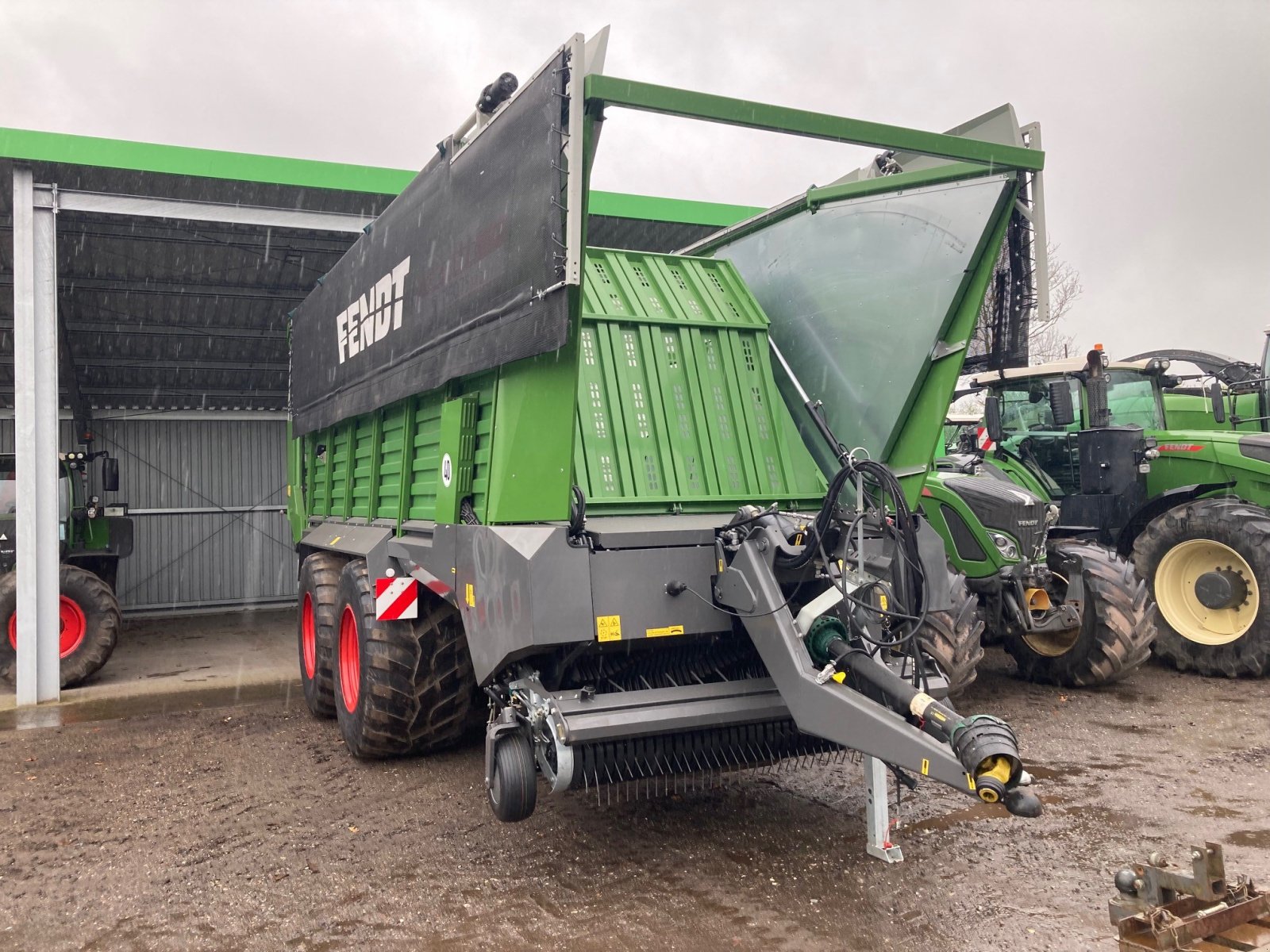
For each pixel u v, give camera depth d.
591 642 3.31
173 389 11.45
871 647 3.32
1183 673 6.90
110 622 7.61
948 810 4.08
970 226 3.84
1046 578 6.17
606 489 3.89
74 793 4.73
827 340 4.41
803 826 3.90
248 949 3.00
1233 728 5.39
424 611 4.73
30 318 6.78
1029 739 5.20
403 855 3.73
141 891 3.47
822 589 3.64
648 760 3.37
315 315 6.82
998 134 3.80
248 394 11.94
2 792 4.79
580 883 3.40
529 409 3.44
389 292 5.01
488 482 3.76
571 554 3.26
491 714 3.73
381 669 4.69
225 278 9.09
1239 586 6.63
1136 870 3.12
